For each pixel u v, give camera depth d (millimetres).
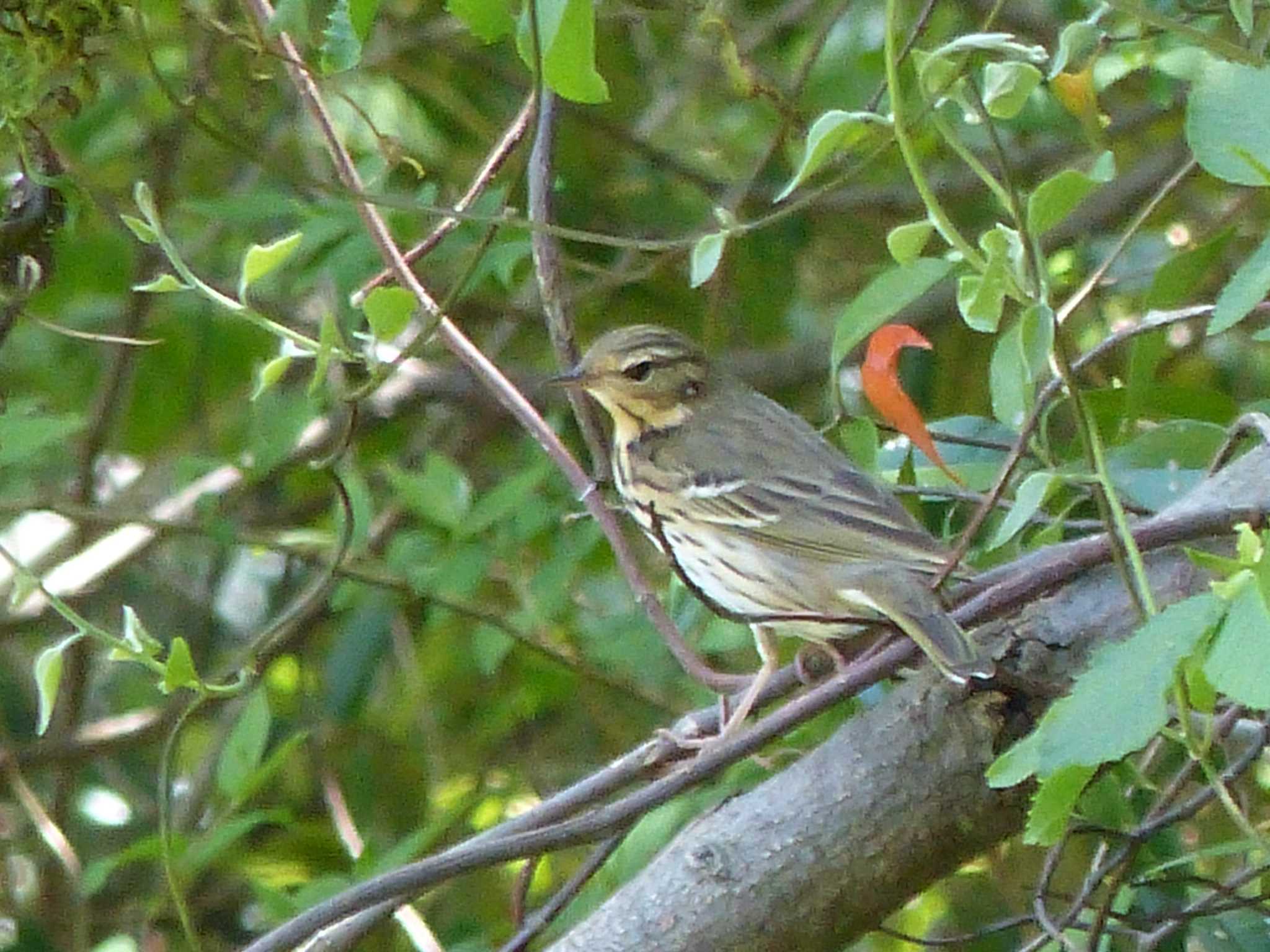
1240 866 10648
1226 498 8203
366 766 14789
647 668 12102
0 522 15359
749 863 7934
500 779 13688
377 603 13359
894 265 12805
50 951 14648
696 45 14688
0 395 11109
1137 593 7645
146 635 8570
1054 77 7992
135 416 15781
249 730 10680
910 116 8469
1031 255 7250
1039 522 9586
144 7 12195
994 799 7879
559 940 8305
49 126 11594
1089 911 10500
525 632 12469
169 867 9266
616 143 15430
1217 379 14570
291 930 7789
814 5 15008
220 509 13680
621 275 11336
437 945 10578
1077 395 7297
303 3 8203
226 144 9281
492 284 15125
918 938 9469
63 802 14977
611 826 7836
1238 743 9359
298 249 11656
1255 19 9641
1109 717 5973
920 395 14734
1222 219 13938
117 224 13398
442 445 15891
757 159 14938
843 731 8086
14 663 16266
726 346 15578
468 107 15227
